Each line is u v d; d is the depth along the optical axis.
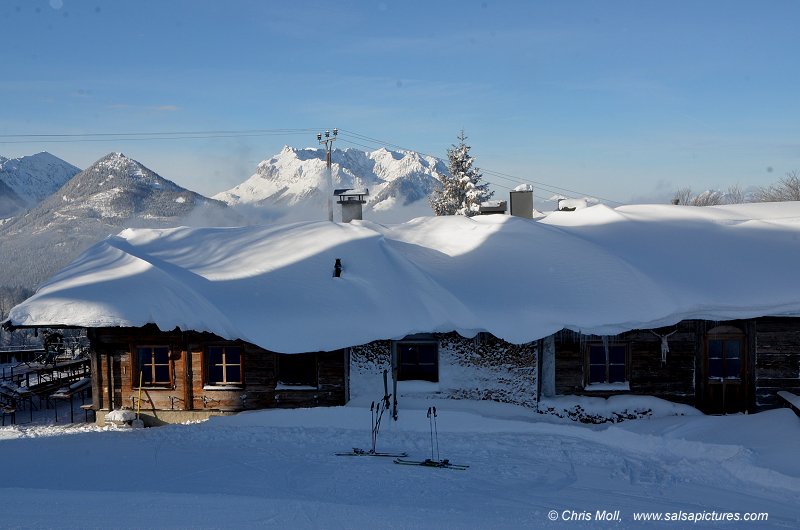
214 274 19.22
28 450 15.48
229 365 18.27
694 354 17.19
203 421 17.59
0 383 21.73
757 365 16.95
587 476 13.34
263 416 17.33
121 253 20.41
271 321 17.34
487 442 15.52
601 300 17.16
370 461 14.33
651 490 12.54
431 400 17.44
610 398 17.08
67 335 32.00
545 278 18.20
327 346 16.95
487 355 17.48
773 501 11.98
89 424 18.30
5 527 9.64
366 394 17.80
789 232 20.09
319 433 16.36
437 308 17.45
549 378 17.47
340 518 10.42
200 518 10.23
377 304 17.86
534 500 11.88
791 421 15.38
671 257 18.83
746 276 17.61
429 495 12.14
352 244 20.36
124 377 18.34
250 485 12.77
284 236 21.59
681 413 16.91
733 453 13.98
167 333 18.19
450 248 20.44
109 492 11.70
